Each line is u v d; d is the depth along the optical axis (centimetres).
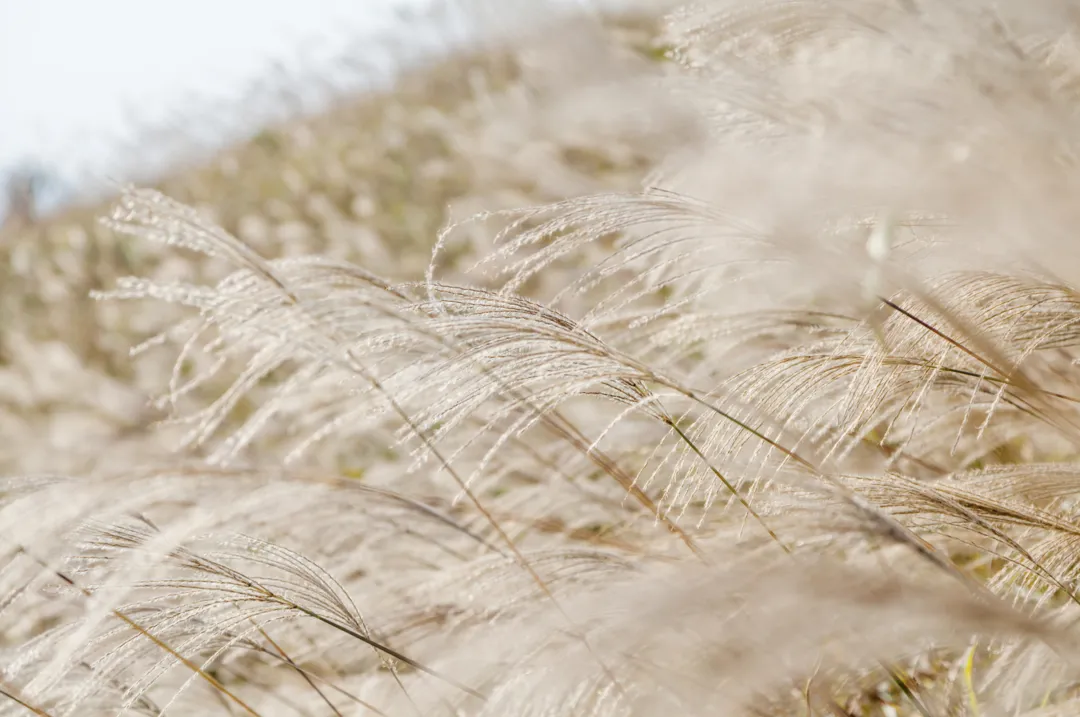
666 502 345
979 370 327
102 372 594
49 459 366
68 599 339
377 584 355
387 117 834
